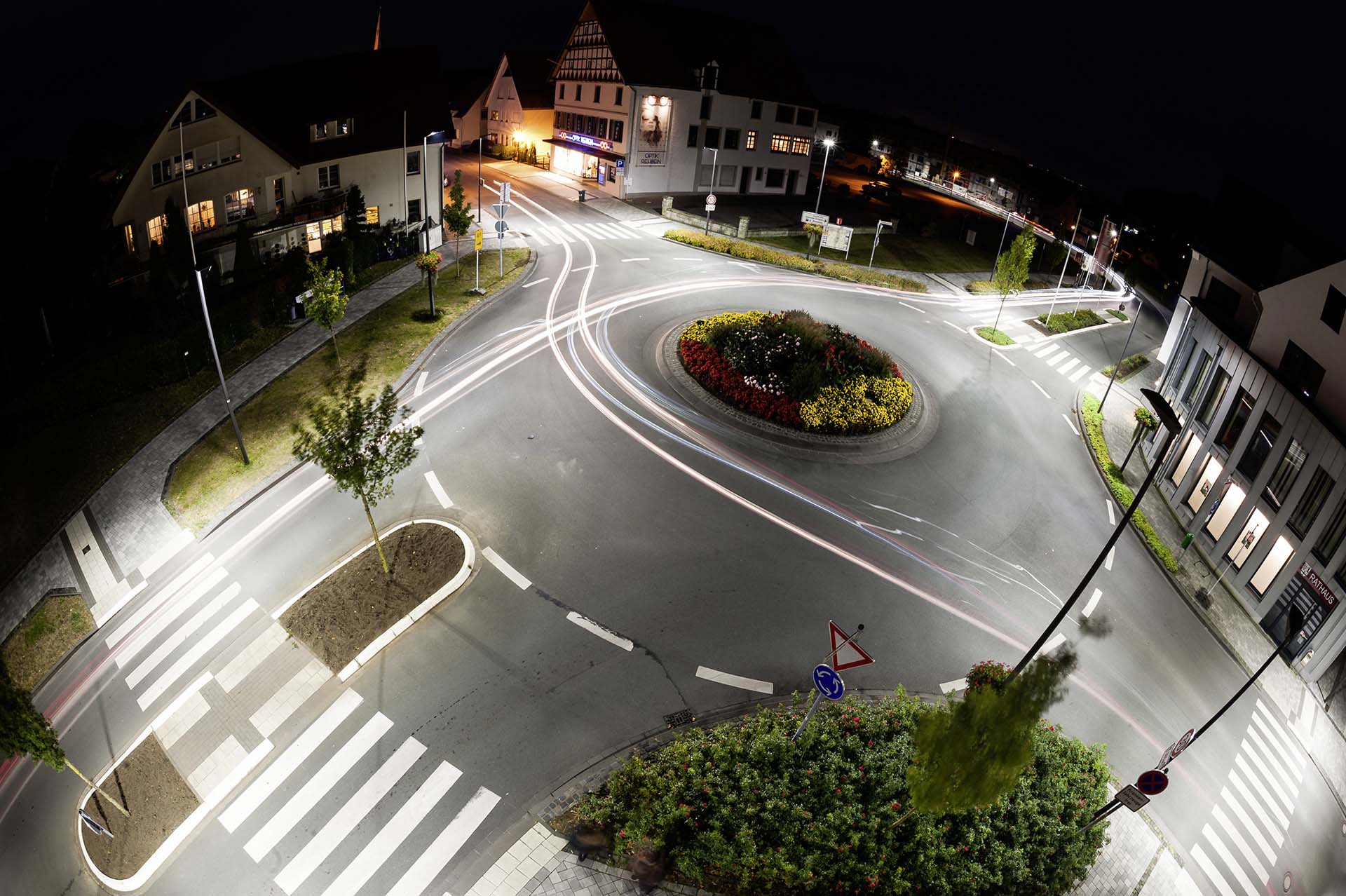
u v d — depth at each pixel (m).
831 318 36.84
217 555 19.19
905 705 15.30
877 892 12.39
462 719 15.05
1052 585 21.08
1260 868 14.88
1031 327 41.69
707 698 15.92
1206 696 18.66
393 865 12.59
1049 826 13.39
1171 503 26.39
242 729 14.80
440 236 42.84
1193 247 29.58
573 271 39.88
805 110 63.75
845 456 25.33
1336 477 19.17
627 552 19.78
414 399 26.02
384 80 44.72
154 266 33.41
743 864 12.27
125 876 12.50
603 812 13.09
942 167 95.81
